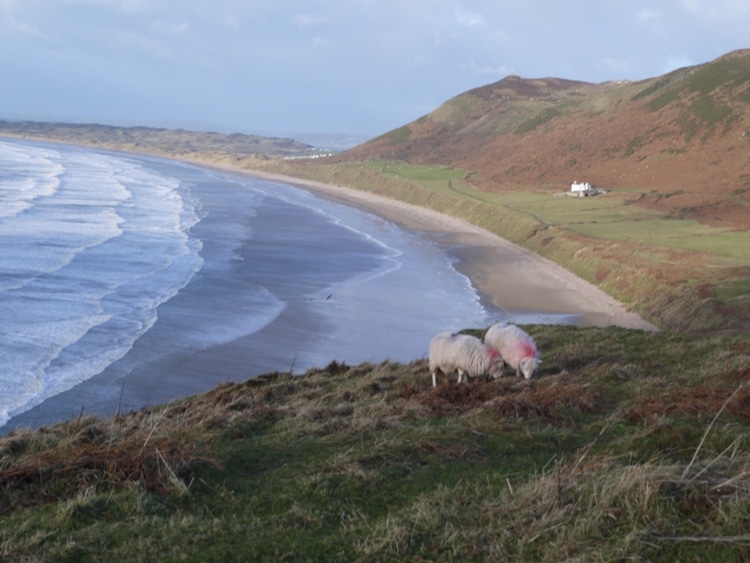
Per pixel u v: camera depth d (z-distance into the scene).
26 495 7.81
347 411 11.77
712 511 6.61
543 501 7.10
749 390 11.30
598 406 11.48
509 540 6.55
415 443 9.07
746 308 30.28
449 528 6.77
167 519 7.17
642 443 9.00
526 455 8.93
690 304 32.66
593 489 7.14
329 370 17.19
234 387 15.48
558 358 15.60
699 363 14.60
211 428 10.41
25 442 9.77
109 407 20.50
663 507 6.68
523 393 12.05
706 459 7.78
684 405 10.72
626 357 15.48
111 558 6.33
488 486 7.86
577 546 6.29
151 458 8.44
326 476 8.15
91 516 7.20
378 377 15.09
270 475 8.39
